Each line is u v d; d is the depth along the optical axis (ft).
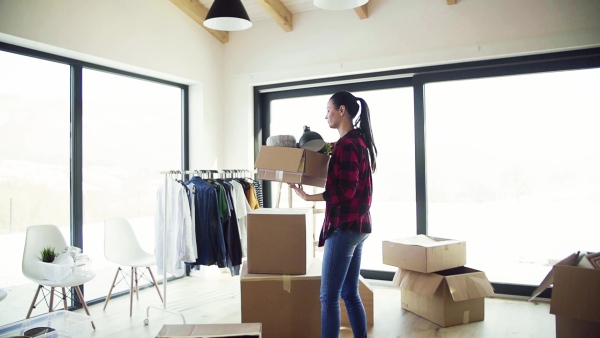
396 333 9.40
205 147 15.06
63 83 11.31
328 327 6.70
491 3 11.73
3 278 9.93
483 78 12.30
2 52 9.99
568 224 11.50
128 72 13.02
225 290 13.12
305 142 8.12
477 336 9.20
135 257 11.51
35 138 10.63
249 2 14.11
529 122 11.89
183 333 6.18
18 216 10.24
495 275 12.30
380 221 13.85
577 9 10.85
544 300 11.50
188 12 13.99
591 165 11.23
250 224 8.00
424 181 12.91
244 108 15.47
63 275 9.20
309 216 8.53
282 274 7.88
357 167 6.59
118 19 11.85
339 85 14.51
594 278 7.42
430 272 9.95
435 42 12.37
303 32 14.34
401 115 13.67
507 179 12.16
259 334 6.14
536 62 11.55
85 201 11.85
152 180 14.07
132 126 13.38
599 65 10.94
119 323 10.30
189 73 14.26
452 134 12.76
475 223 12.51
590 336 7.59
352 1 8.63
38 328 7.23
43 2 10.00
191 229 10.88
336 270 6.70
